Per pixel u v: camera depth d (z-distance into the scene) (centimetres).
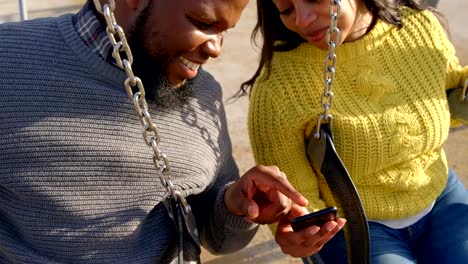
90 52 126
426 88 168
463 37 436
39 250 134
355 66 163
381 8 158
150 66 126
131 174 133
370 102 163
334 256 172
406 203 171
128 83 109
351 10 152
